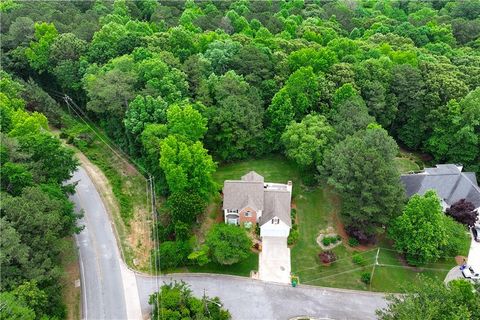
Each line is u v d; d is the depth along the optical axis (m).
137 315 53.97
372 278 60.91
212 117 76.94
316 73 87.50
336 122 77.94
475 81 89.81
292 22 118.50
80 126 91.38
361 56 97.25
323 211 71.38
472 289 48.34
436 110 83.62
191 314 50.84
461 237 64.25
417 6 148.25
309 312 56.31
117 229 66.44
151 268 60.56
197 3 140.25
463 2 141.50
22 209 50.03
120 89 75.88
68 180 74.56
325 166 72.00
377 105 82.81
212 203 71.00
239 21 115.62
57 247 52.06
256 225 66.50
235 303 56.81
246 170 79.00
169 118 70.88
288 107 78.19
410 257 62.62
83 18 111.06
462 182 72.06
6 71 96.88
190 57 86.62
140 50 85.94
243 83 80.88
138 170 78.19
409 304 44.19
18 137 64.06
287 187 70.31
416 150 91.06
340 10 137.25
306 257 63.34
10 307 42.19
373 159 62.34
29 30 100.69
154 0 132.88
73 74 90.69
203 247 59.75
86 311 54.12
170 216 66.69
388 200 61.56
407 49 104.31
